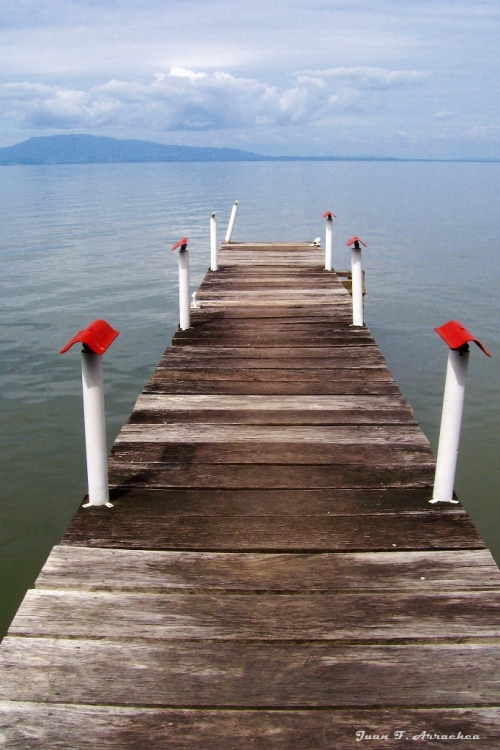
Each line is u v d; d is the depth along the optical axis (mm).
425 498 3604
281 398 5105
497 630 2600
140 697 2273
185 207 43000
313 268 10742
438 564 3020
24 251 22578
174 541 3188
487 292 15688
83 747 2088
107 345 3211
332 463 4023
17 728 2148
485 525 5594
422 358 10539
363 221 33281
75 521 3352
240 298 8656
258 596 2812
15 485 6180
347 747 2105
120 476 3848
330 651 2502
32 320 12719
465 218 35031
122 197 54531
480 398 8555
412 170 165500
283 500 3584
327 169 176500
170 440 4352
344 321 7500
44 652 2465
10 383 9008
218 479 3812
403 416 4750
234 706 2248
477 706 2256
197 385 5406
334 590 2832
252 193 59375
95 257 21203
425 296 15289
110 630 2588
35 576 4852
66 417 7805
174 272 18406
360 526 3328
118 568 2975
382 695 2295
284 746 2105
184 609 2721
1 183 88812
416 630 2598
